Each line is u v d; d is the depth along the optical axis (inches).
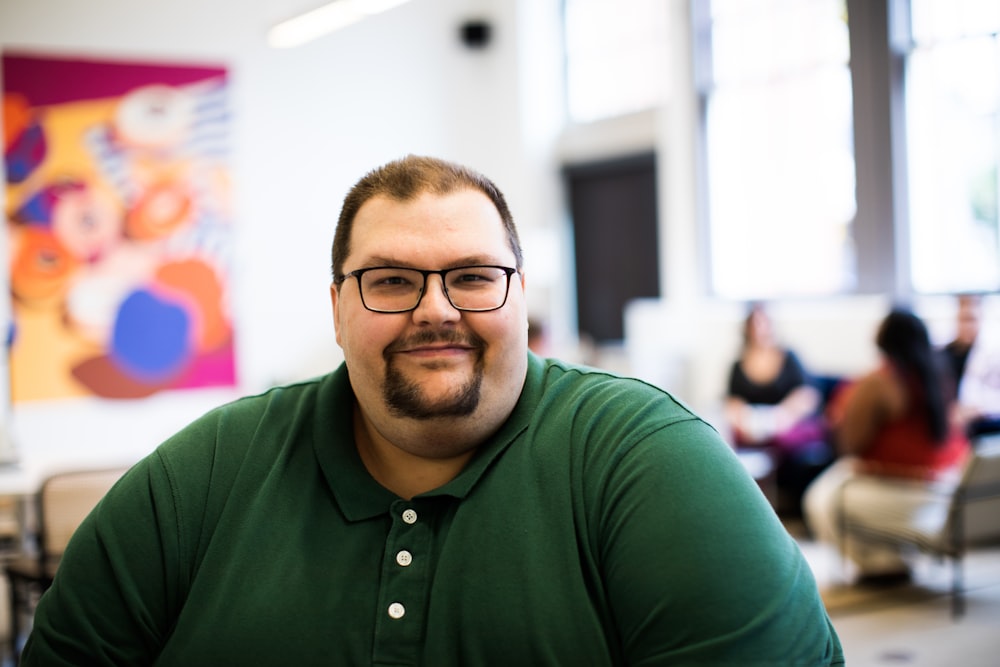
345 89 308.5
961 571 173.9
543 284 318.0
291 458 46.4
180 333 274.5
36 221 257.4
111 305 265.4
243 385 284.8
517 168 340.5
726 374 244.1
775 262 280.8
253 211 289.3
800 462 222.2
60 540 119.7
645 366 280.2
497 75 343.0
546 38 344.5
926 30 242.8
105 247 265.0
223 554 44.4
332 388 47.5
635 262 331.9
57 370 259.1
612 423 44.3
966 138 236.1
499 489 43.4
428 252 42.7
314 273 299.3
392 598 42.3
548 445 44.3
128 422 267.3
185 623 43.4
